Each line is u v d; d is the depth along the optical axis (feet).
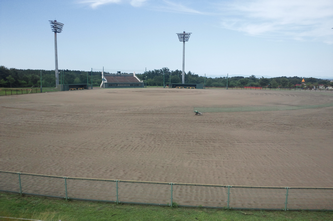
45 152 58.59
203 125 91.15
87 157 55.31
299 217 32.12
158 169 48.52
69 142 67.26
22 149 60.85
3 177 44.27
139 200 36.40
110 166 49.98
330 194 38.47
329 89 401.29
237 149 61.93
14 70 441.27
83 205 34.91
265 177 44.98
